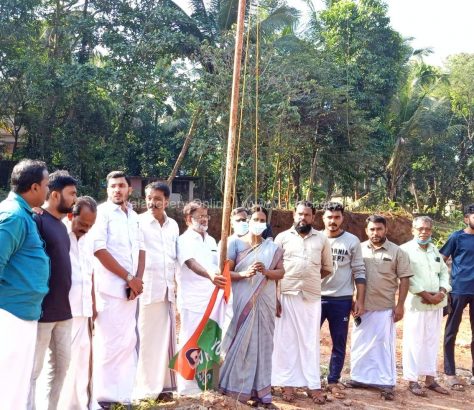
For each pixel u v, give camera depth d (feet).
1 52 71.56
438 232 82.43
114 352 15.43
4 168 76.95
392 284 20.04
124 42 69.31
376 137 95.50
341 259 19.76
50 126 71.87
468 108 122.31
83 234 14.48
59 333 13.39
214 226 60.64
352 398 19.19
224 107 60.44
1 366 11.62
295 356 18.51
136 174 93.76
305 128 71.10
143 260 16.29
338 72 79.25
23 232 11.74
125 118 75.61
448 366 21.76
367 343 20.10
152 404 16.25
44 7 74.54
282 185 84.38
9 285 11.73
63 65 66.74
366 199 96.22
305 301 18.51
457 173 122.11
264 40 65.77
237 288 17.33
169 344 17.10
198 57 65.72
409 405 19.08
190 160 93.86
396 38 98.37
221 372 17.12
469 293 21.62
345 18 95.09
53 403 13.58
